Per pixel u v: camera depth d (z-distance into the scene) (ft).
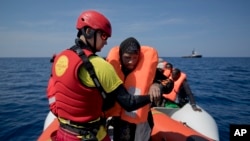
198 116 14.40
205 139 9.64
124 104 5.53
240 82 53.42
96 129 5.83
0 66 136.36
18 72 86.33
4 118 22.77
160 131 10.09
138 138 7.72
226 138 17.39
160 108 15.20
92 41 5.75
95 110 5.68
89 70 5.22
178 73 17.63
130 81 7.45
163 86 6.84
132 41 7.11
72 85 5.39
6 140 17.37
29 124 20.86
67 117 5.71
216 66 128.36
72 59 5.47
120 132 7.77
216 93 37.29
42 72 86.33
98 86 5.28
